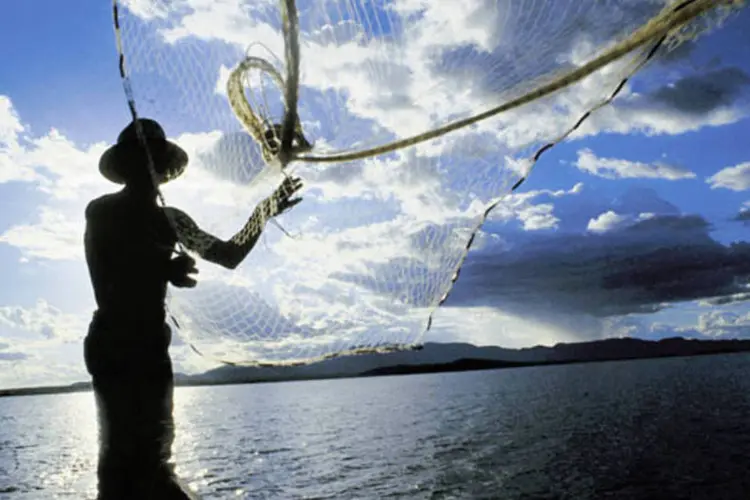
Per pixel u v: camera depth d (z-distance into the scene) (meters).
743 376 64.94
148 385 2.70
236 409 58.12
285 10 2.19
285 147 2.51
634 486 14.74
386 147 2.41
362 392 82.69
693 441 21.34
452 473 17.34
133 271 2.73
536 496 14.12
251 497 15.86
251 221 2.79
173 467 2.73
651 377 73.06
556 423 29.05
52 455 27.52
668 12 1.78
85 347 2.74
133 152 2.70
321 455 22.88
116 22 2.29
